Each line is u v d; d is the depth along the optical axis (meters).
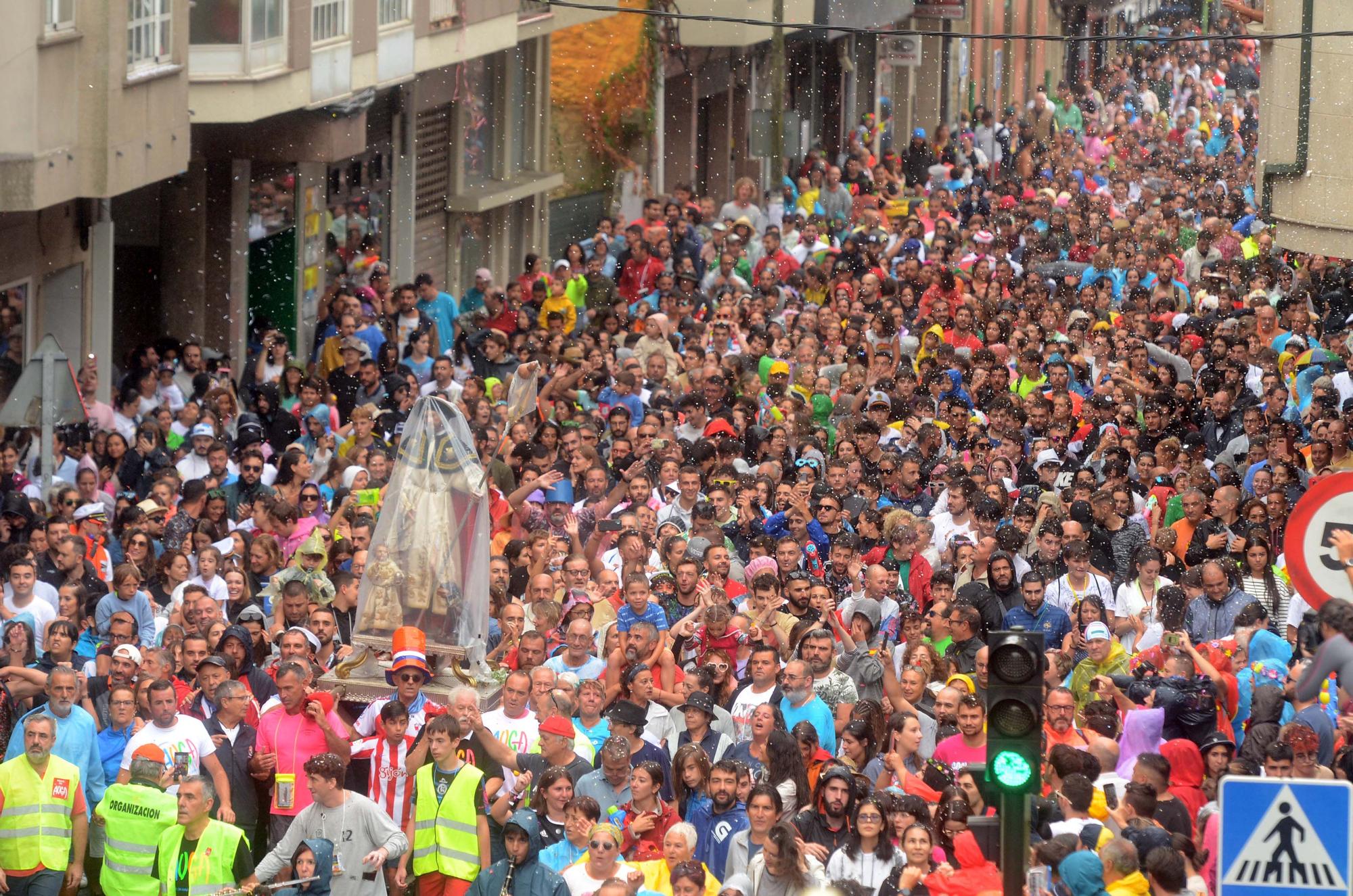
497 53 81.62
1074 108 126.38
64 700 30.17
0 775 29.22
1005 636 21.48
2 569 36.34
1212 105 139.50
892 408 50.50
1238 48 155.88
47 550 37.56
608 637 34.09
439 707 31.02
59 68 48.69
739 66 107.50
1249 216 85.38
